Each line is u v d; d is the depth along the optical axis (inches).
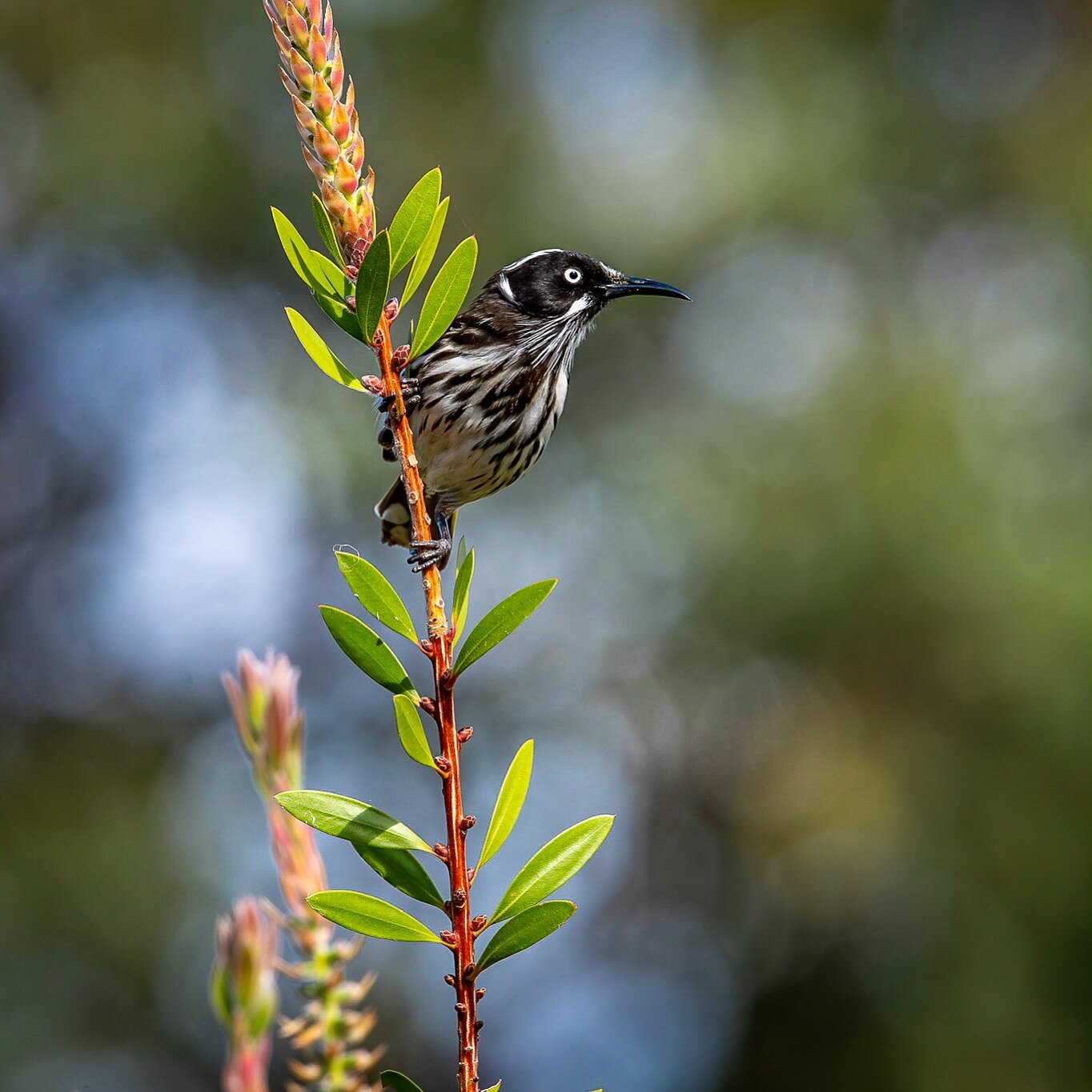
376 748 654.5
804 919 593.3
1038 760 544.1
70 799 634.8
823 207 619.5
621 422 640.4
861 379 586.9
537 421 281.6
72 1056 553.0
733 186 615.2
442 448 276.8
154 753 649.6
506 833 112.5
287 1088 129.3
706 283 629.3
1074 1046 534.9
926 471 552.4
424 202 122.9
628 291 288.7
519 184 623.2
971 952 547.2
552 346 281.9
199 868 606.9
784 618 557.0
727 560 567.5
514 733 649.0
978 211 653.9
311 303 630.5
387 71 637.9
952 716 561.9
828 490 560.4
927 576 540.7
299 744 142.2
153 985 574.6
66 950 572.7
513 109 637.9
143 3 624.7
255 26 623.5
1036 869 543.2
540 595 112.3
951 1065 541.6
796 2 665.6
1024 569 537.3
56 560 689.0
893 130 645.9
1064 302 607.5
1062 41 671.8
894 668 563.8
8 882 583.8
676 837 660.7
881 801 560.4
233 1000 129.6
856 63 656.4
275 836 139.9
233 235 636.7
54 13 621.3
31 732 653.9
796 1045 609.6
